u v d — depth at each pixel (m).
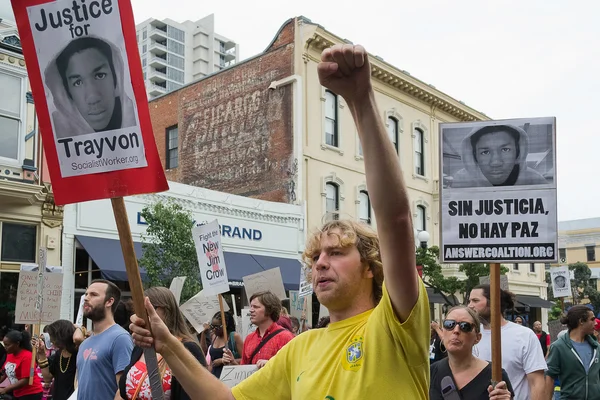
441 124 5.15
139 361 4.25
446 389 4.30
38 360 8.68
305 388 2.37
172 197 19.58
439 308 28.59
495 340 4.23
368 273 2.50
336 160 24.80
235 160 25.30
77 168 2.79
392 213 2.02
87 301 5.15
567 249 67.12
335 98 25.27
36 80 2.86
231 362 7.35
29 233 15.95
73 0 2.83
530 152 4.97
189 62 130.25
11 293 15.45
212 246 8.77
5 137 15.73
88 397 4.88
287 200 23.38
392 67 26.59
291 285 21.02
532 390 5.14
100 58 2.79
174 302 4.50
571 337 6.50
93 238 17.11
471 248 5.00
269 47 24.56
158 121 28.88
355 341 2.32
